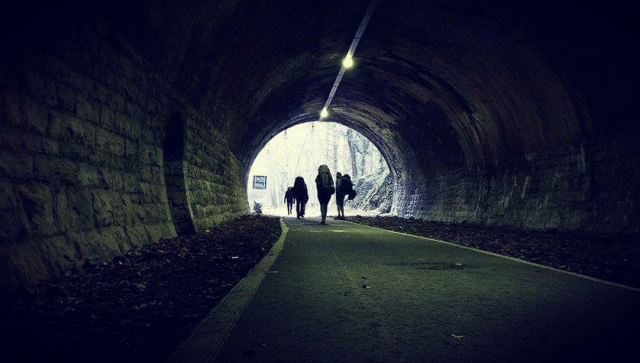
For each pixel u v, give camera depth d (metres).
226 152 15.98
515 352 2.59
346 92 21.59
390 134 25.77
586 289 4.44
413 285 4.66
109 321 3.19
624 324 3.14
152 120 7.75
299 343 2.78
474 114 15.73
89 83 5.41
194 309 3.64
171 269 5.32
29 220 4.05
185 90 9.41
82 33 5.12
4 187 3.78
